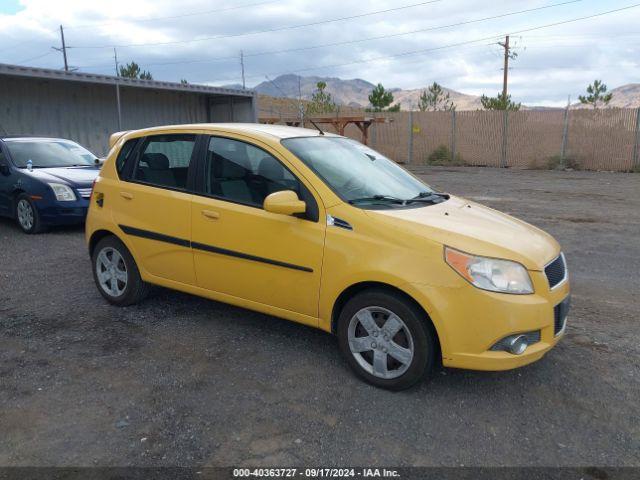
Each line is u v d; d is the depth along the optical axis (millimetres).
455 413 3400
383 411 3416
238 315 5000
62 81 15586
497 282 3355
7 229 9094
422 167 24266
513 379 3844
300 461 2922
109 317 4949
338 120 24391
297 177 3973
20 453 2971
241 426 3238
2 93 14438
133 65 35812
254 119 20609
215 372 3912
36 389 3658
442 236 3484
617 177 18656
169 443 3068
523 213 10789
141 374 3877
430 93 38750
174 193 4586
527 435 3180
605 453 3018
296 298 3973
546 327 3469
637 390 3711
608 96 37594
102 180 5172
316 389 3678
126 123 17969
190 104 20609
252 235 4094
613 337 4602
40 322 4832
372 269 3539
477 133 24922
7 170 8938
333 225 3768
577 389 3719
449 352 3393
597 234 8734
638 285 6031
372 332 3670
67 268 6590
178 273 4645
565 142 22672
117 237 5066
